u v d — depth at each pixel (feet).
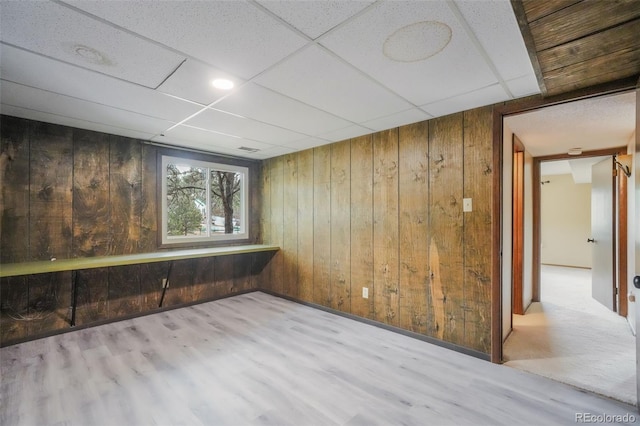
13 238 9.27
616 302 12.17
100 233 10.89
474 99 7.84
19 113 8.97
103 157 10.97
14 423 5.72
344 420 5.83
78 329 10.30
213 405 6.29
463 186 8.66
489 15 4.59
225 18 4.67
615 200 12.12
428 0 4.28
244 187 15.33
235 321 11.25
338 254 11.97
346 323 11.03
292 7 4.43
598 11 4.17
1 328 8.98
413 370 7.68
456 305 8.77
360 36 5.15
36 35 5.12
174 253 11.75
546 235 24.89
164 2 4.31
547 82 6.46
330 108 8.47
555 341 9.42
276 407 6.23
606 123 9.04
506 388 6.88
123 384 7.02
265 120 9.49
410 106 8.30
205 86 7.09
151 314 11.98
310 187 13.14
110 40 5.27
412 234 9.76
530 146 11.98
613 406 6.24
